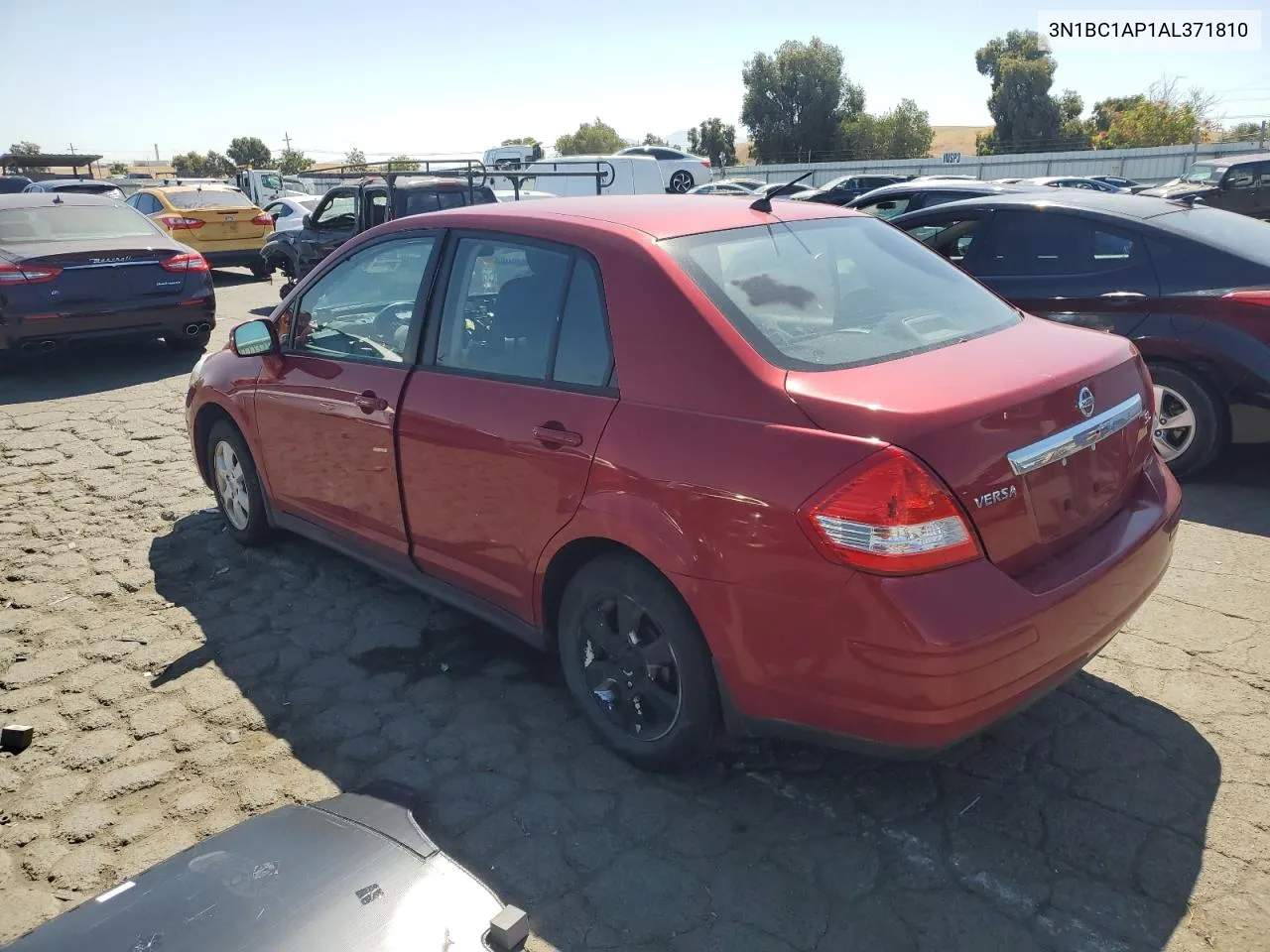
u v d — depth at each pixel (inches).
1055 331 128.7
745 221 132.3
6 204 369.4
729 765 124.4
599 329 118.6
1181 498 127.2
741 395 104.2
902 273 136.4
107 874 107.4
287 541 199.9
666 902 101.6
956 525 94.1
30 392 338.3
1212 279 207.6
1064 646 101.4
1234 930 95.3
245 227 676.7
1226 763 120.6
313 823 98.4
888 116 2411.4
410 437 140.3
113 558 193.2
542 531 123.2
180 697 142.8
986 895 101.3
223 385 183.8
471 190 489.4
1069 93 2269.9
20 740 126.4
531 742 130.4
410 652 155.2
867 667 95.0
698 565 104.4
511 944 79.9
